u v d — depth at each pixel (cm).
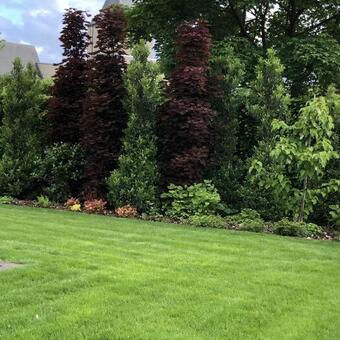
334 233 946
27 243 689
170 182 1082
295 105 1186
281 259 672
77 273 550
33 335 396
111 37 1134
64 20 1227
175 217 1021
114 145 1131
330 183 921
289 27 1568
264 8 1546
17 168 1240
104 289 500
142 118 1084
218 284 535
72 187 1209
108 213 1062
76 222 901
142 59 1102
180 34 1107
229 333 412
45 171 1211
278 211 1034
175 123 1078
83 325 416
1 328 409
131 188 1062
